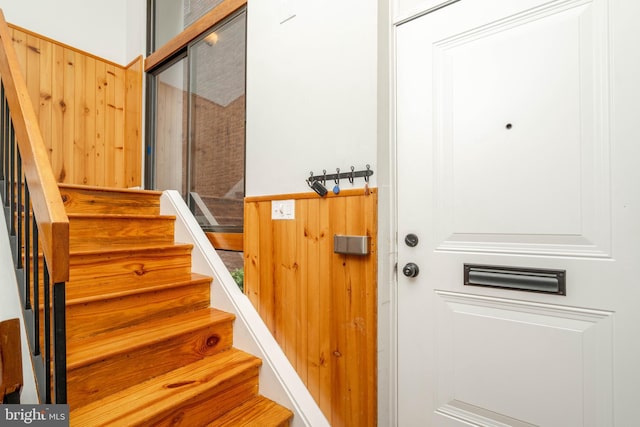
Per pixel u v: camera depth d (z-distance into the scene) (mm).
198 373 1390
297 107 1506
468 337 1132
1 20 1422
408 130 1274
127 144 3113
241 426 1279
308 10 1473
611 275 907
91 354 1190
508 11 1073
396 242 1299
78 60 2848
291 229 1507
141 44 3004
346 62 1320
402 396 1268
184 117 2645
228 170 2170
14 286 1396
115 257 1596
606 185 918
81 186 1874
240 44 2094
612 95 915
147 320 1551
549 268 996
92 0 2957
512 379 1049
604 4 931
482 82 1119
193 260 1974
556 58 995
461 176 1156
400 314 1282
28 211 1145
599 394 917
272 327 1588
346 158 1312
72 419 1067
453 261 1165
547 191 1003
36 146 1008
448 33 1188
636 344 870
